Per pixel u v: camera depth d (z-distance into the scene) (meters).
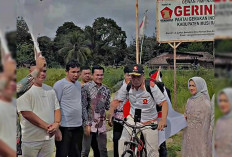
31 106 3.94
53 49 22.67
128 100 4.54
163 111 4.18
